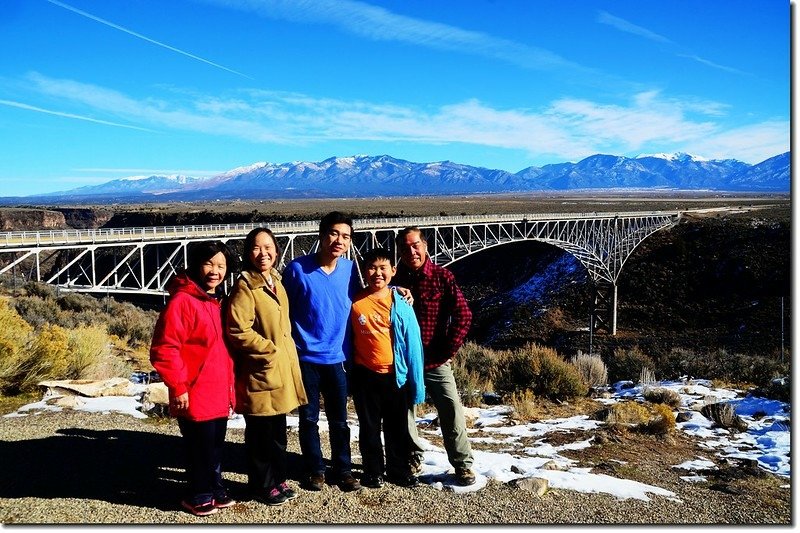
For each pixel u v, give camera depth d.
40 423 6.50
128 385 8.88
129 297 62.62
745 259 72.38
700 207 135.62
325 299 5.00
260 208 176.50
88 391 8.14
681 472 6.73
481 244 57.66
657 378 15.89
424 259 5.49
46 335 8.98
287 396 4.65
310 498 4.84
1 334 8.74
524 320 73.31
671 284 74.12
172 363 4.25
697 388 12.74
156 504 4.52
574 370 12.06
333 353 5.06
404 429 5.32
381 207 162.25
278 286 4.81
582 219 71.12
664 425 8.53
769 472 6.80
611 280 70.75
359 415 5.24
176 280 4.46
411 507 4.76
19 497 4.46
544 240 63.50
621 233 79.69
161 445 5.94
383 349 5.15
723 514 5.16
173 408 4.30
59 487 4.71
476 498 5.05
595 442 7.85
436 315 5.43
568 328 68.88
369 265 5.17
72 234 30.92
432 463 6.05
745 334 59.50
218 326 4.50
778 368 15.39
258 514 4.45
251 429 4.67
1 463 5.14
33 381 8.39
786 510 5.35
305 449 5.05
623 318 70.44
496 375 12.48
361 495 4.97
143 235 33.12
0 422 6.52
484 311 81.06
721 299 68.69
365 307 5.20
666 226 89.62
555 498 5.21
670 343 60.59
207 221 118.75
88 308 27.89
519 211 127.81
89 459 5.40
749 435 8.74
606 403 10.96
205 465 4.41
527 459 6.78
